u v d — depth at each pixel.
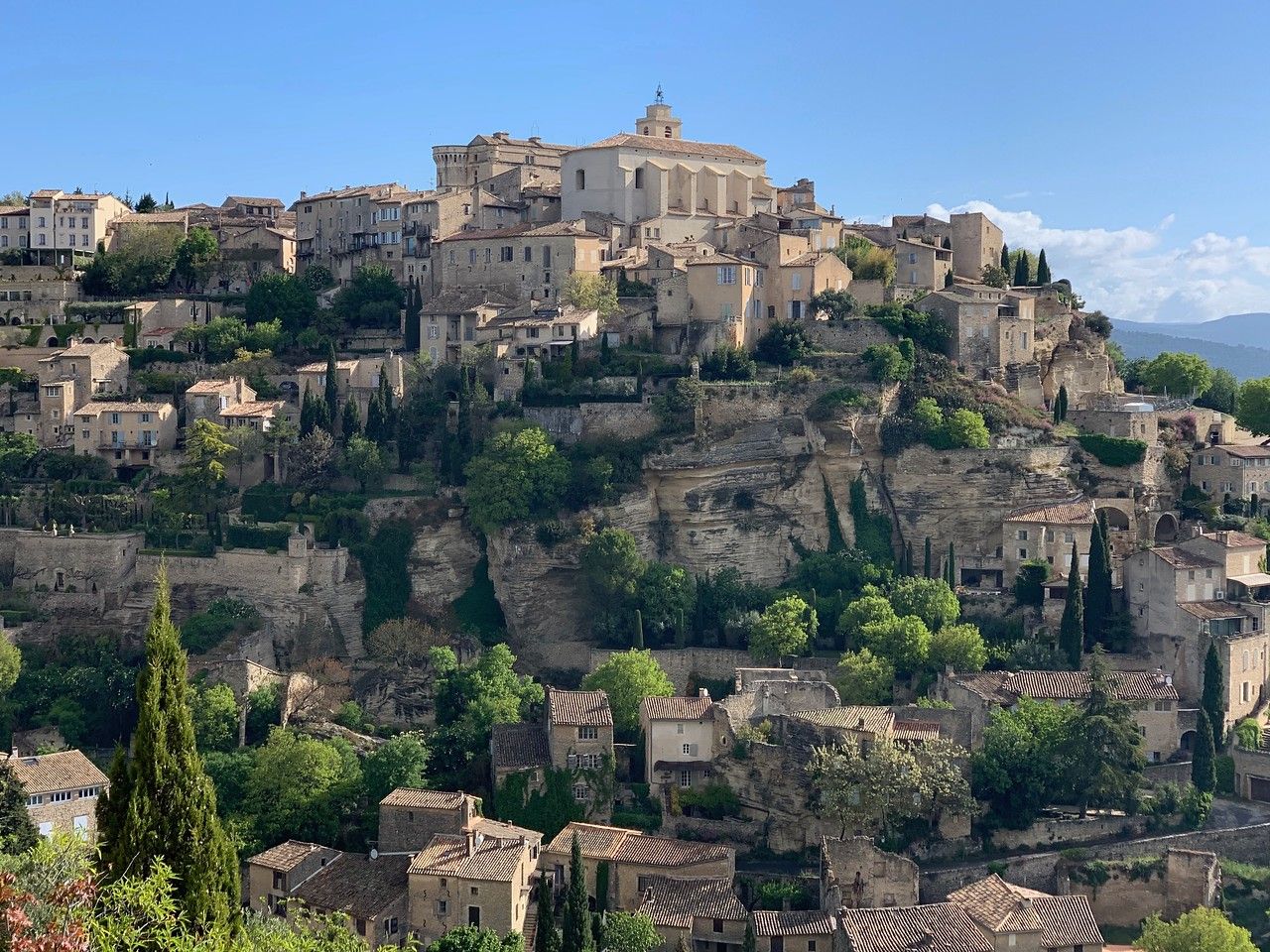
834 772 171.25
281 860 164.88
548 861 166.62
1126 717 180.12
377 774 180.75
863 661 199.50
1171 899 170.00
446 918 155.88
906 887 164.62
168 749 88.38
